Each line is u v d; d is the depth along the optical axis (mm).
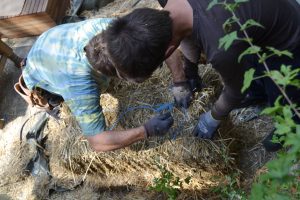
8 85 3830
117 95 2652
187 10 1530
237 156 2754
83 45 1996
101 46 1618
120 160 2639
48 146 3047
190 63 2326
